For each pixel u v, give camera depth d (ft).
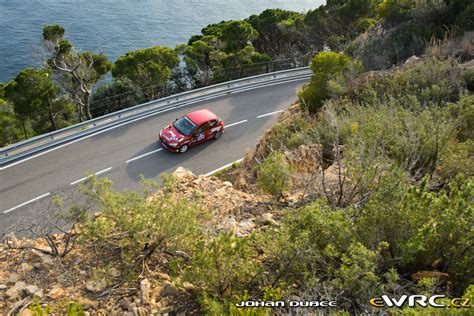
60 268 18.15
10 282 17.42
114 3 202.18
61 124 85.15
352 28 111.34
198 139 61.77
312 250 15.64
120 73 89.51
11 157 56.65
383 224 16.24
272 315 14.17
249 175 38.50
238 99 77.87
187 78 100.17
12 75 136.15
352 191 20.99
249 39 110.83
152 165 57.82
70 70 81.61
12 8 185.68
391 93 38.86
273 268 17.29
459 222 14.98
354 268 13.71
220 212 24.94
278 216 23.62
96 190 20.39
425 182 17.12
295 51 127.85
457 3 68.85
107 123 65.98
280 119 57.88
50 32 80.84
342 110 38.22
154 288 16.92
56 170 55.31
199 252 15.35
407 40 68.64
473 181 16.40
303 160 30.78
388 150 25.36
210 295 15.76
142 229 18.07
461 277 15.08
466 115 28.63
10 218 46.93
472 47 52.44
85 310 15.87
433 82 39.45
